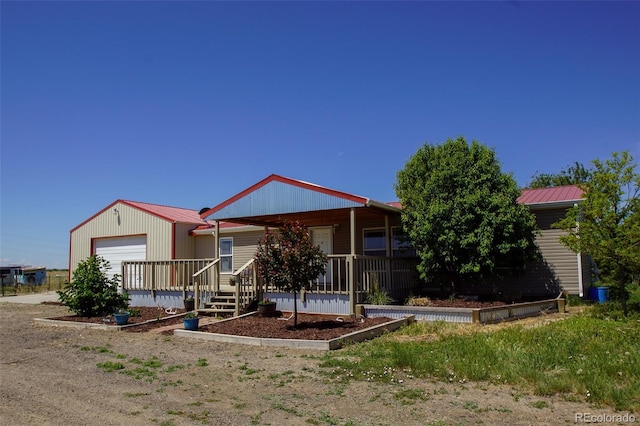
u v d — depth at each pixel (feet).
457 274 47.34
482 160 47.19
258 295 48.65
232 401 20.83
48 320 47.42
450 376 23.20
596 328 32.94
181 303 54.03
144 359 29.86
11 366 28.40
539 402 19.43
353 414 18.85
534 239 49.29
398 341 33.14
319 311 45.65
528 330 32.73
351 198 45.73
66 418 18.94
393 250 57.11
